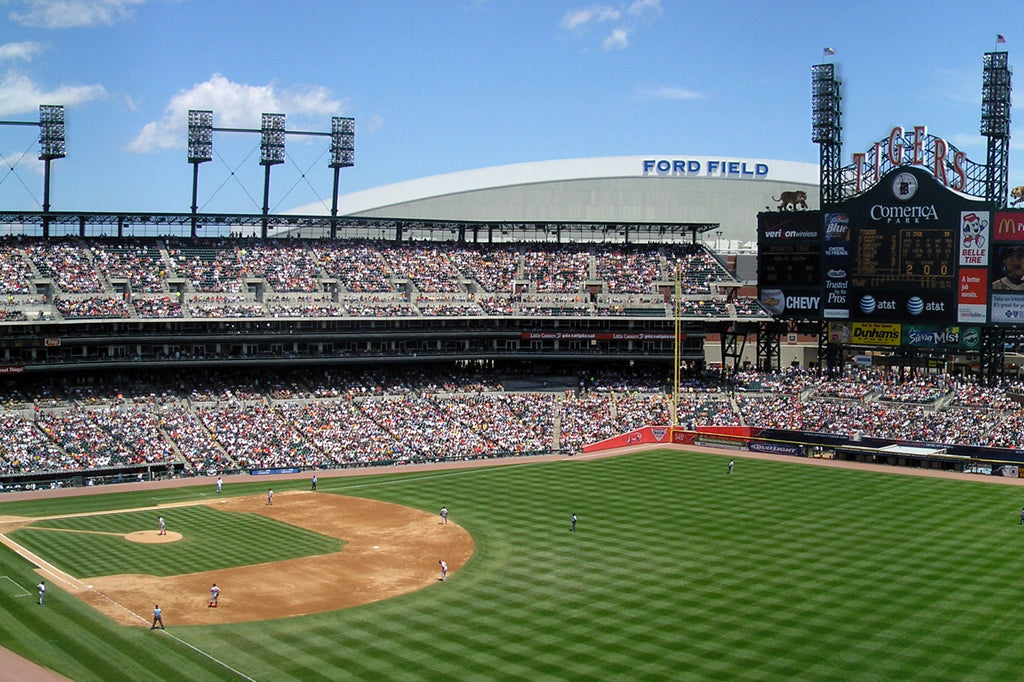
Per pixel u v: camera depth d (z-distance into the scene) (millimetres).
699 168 196625
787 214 147000
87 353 128125
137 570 75000
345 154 158000
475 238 165625
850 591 68938
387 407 138125
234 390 136000
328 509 97375
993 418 127250
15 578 72312
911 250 139750
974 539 83625
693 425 140375
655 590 69438
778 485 108500
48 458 111438
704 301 154500
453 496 103375
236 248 149000
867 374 148000
